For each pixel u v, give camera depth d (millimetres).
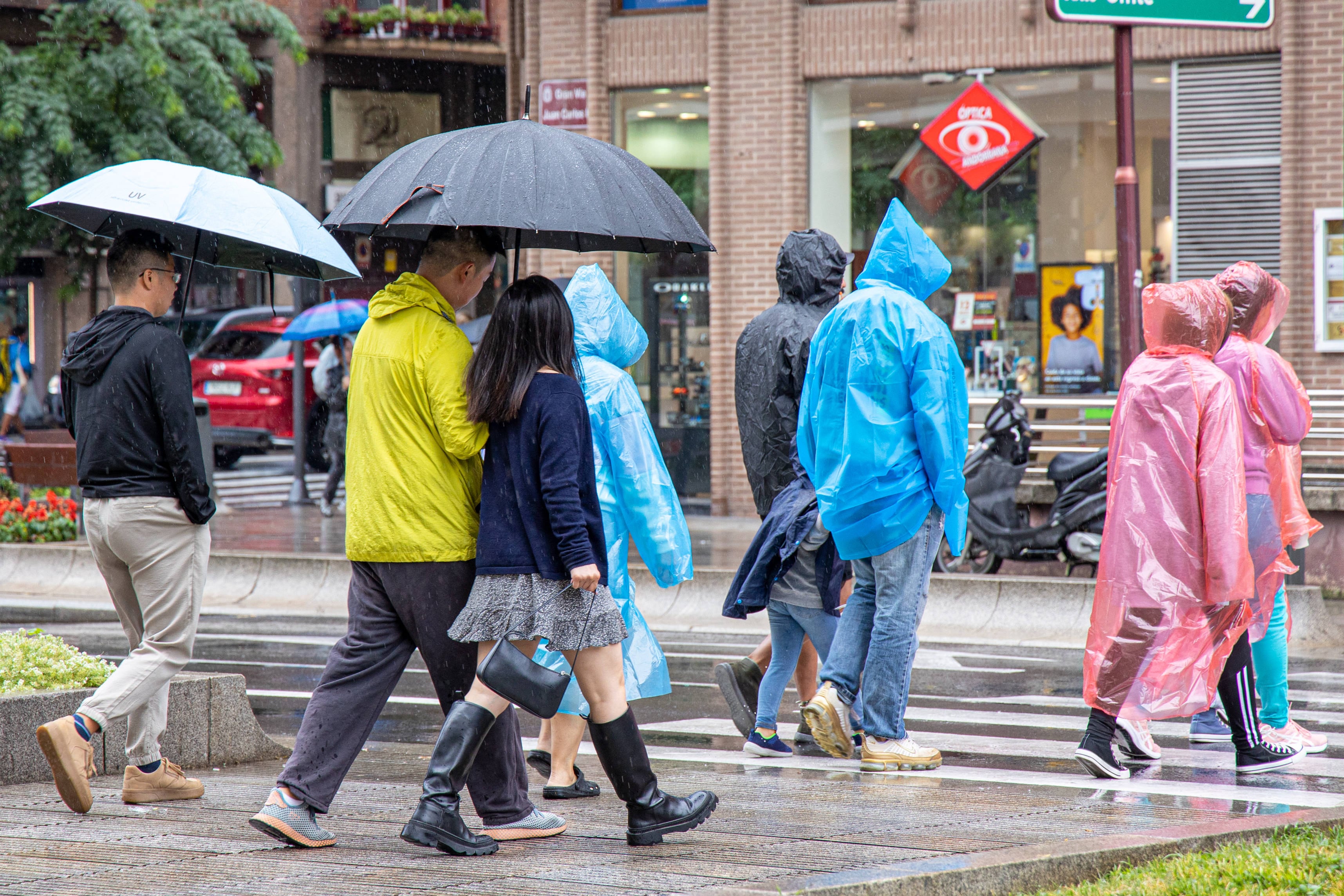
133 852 15578
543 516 15227
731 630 40094
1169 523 20734
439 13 110438
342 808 18297
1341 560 42312
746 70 60406
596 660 15617
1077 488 40188
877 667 21156
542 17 63656
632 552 45531
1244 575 20391
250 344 79375
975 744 24016
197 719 21578
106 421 17719
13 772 19797
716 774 21078
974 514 41438
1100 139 56219
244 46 86625
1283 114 52875
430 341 15500
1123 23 41094
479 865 15000
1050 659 34719
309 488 75188
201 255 20844
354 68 112000
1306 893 13945
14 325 107875
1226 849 15570
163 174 18750
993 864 14633
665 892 13688
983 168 57500
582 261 63719
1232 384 20750
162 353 17688
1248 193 53812
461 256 15930
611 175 15789
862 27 58781
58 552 48969
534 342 15320
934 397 20391
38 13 96375
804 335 22906
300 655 35938
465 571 15570
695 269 62844
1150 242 55531
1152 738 23484
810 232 23391
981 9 57125
